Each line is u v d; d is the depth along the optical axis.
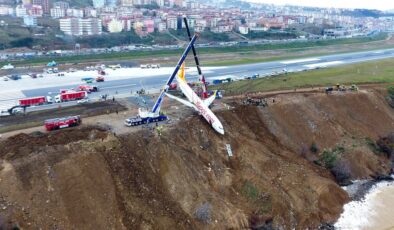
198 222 63.78
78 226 57.44
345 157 89.81
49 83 126.62
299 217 70.75
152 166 68.94
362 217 73.62
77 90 109.81
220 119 87.25
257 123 91.88
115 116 86.12
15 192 57.78
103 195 61.38
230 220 65.25
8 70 148.50
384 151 97.12
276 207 70.06
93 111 90.12
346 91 113.12
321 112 101.94
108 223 59.00
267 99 101.44
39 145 65.62
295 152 89.25
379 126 105.69
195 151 75.88
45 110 92.31
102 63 168.00
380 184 85.62
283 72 144.38
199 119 84.44
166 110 90.56
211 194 68.88
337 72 146.00
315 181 78.00
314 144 93.38
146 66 157.88
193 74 141.62
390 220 73.12
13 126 79.38
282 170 79.06
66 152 64.38
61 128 76.44
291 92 110.31
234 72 146.50
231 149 79.50
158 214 62.34
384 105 113.62
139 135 73.31
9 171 59.38
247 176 74.75
